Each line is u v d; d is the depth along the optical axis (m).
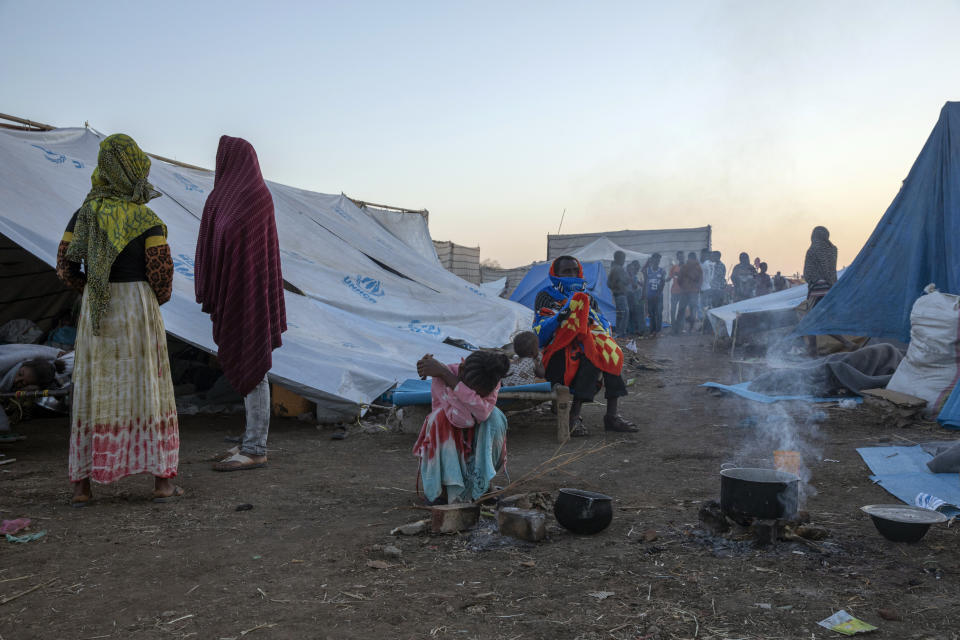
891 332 8.38
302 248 10.42
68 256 3.74
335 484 4.30
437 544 3.13
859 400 6.91
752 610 2.39
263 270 4.70
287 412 6.86
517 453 5.26
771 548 2.99
